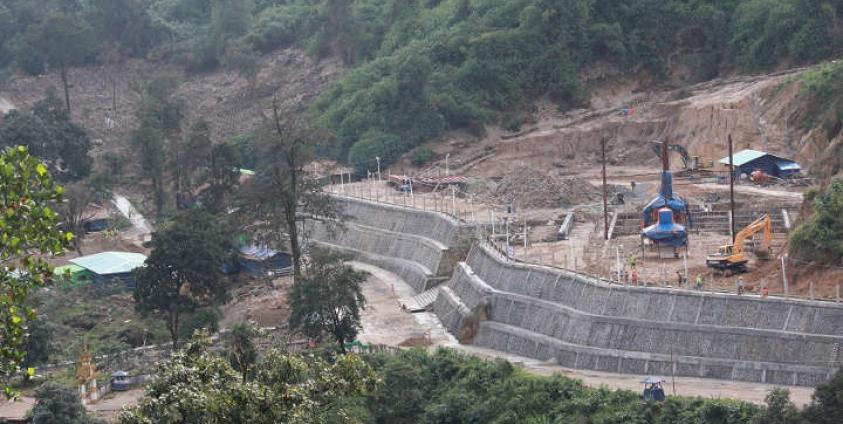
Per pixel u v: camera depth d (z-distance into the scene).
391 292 175.25
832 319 117.00
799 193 173.88
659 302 127.62
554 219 175.50
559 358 132.62
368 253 195.25
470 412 119.56
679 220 156.62
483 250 159.62
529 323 141.00
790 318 119.38
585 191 188.38
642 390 118.31
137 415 69.50
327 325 139.50
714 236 157.25
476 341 146.25
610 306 131.00
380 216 198.38
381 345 143.88
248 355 85.06
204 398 69.19
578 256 151.75
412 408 123.75
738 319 122.25
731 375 119.94
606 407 113.62
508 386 121.44
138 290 157.75
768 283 129.88
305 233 191.12
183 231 159.00
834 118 194.38
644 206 176.00
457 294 159.50
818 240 127.31
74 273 186.12
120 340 162.62
